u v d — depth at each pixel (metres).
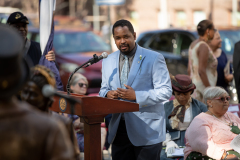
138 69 4.48
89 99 3.66
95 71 10.79
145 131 4.48
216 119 4.93
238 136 4.64
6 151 1.96
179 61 11.86
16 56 1.95
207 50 6.84
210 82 6.96
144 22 27.16
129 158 4.73
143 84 4.48
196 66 6.94
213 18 24.48
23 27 5.12
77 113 3.68
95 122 3.82
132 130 4.50
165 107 5.67
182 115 5.51
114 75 4.61
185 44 12.08
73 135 3.18
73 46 12.07
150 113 4.54
